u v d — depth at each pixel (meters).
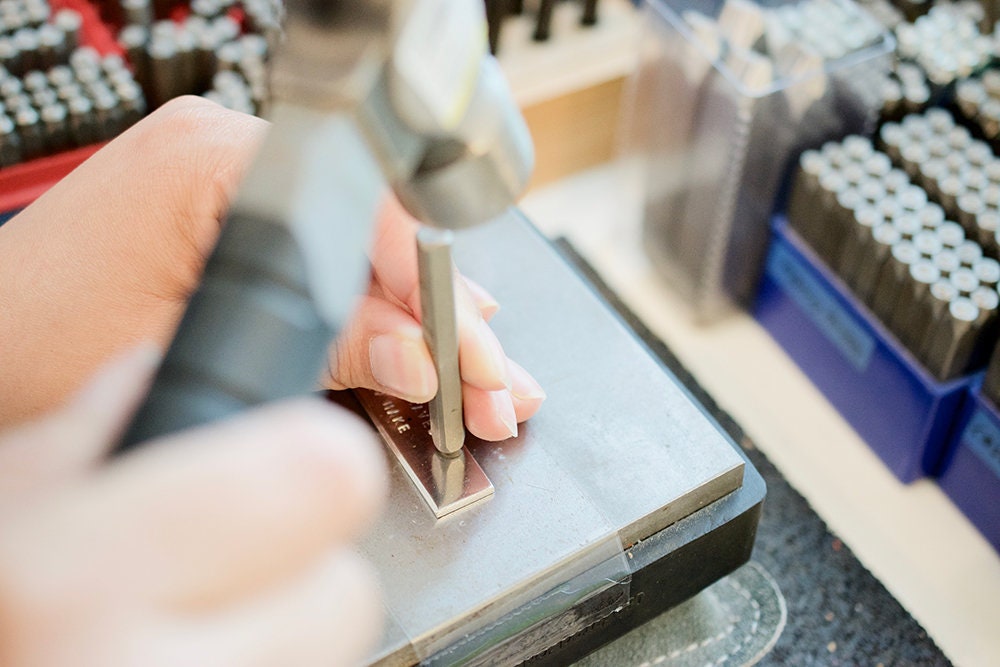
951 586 0.59
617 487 0.44
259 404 0.17
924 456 0.63
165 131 0.41
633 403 0.47
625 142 0.77
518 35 0.84
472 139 0.25
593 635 0.45
